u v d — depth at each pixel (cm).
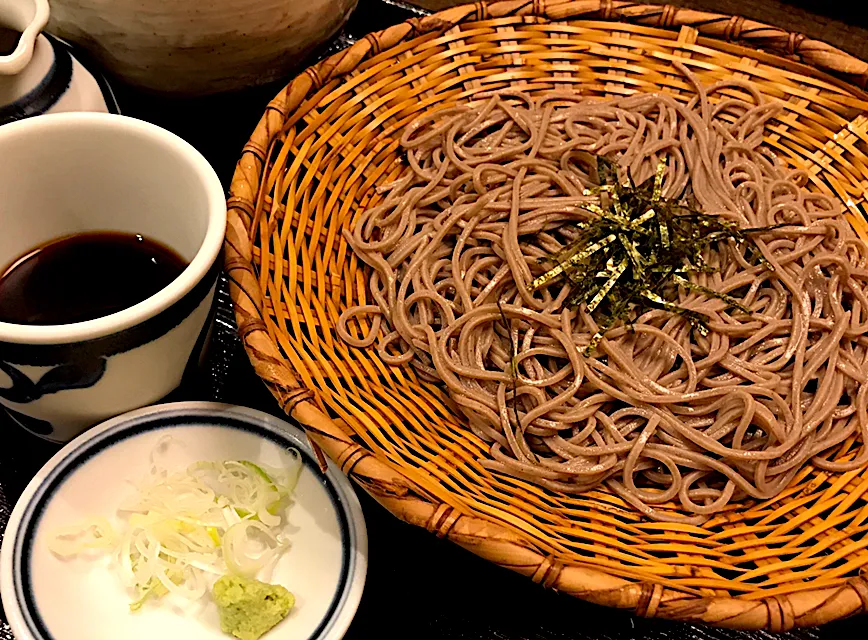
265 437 22
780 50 31
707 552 22
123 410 22
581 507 24
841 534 22
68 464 21
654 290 26
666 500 24
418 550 22
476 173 28
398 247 27
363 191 28
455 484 22
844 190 30
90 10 24
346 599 19
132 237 23
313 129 27
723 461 25
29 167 20
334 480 21
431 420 24
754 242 28
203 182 20
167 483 21
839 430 26
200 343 22
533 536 20
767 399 26
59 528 20
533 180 29
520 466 23
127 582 20
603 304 26
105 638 19
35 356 18
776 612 18
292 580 20
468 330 25
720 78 31
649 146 30
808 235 28
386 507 19
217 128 30
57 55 23
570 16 31
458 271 27
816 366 26
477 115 29
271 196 25
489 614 21
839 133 30
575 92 31
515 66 31
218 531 21
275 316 23
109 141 20
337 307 26
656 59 31
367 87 28
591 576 18
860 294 28
